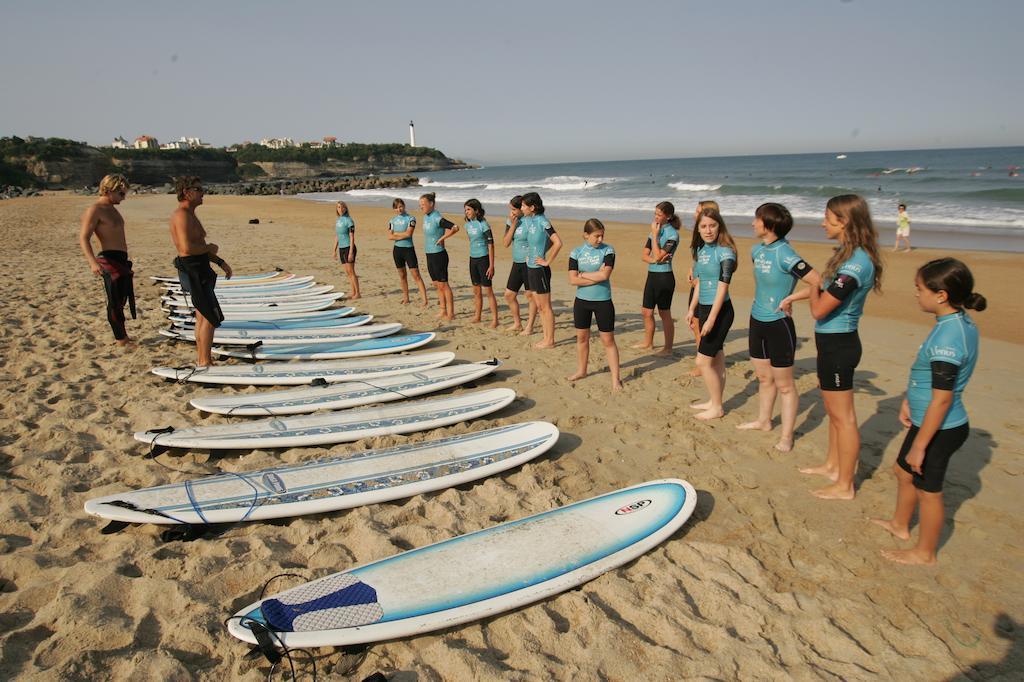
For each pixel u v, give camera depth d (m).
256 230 22.27
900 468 3.20
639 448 4.58
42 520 3.37
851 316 3.52
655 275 6.68
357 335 7.48
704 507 3.77
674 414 5.19
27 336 6.96
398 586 2.85
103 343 6.88
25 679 2.28
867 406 5.36
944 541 3.39
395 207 9.40
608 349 5.65
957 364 2.72
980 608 2.88
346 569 3.08
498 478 4.08
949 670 2.52
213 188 83.81
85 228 6.25
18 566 2.94
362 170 150.25
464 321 8.62
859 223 3.34
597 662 2.50
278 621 2.59
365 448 4.46
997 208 22.97
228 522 3.43
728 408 5.32
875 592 3.00
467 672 2.45
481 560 3.06
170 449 4.31
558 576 2.98
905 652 2.63
